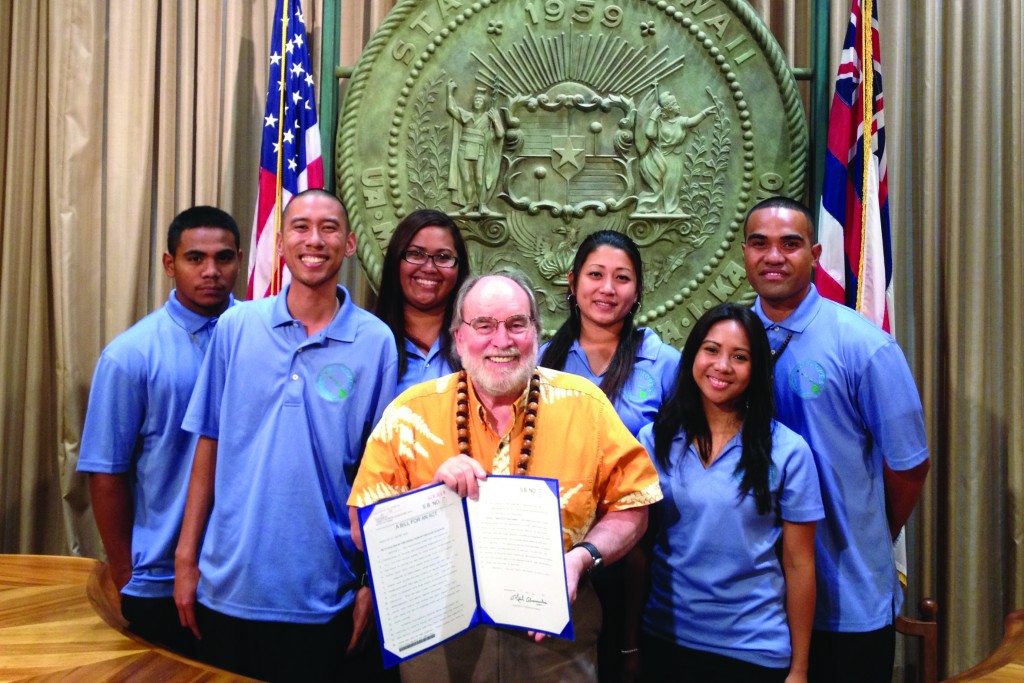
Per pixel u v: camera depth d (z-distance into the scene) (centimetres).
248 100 297
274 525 182
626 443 160
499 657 154
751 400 179
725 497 175
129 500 220
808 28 289
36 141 291
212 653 185
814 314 205
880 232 255
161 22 292
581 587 160
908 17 283
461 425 159
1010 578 276
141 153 289
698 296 271
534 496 143
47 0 289
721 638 174
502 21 272
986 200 276
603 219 272
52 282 292
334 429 187
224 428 188
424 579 142
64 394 286
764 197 268
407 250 214
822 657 198
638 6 271
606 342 212
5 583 184
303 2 294
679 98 271
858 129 261
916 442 196
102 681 138
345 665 200
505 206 274
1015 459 275
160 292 293
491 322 154
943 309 281
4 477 290
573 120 272
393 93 272
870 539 198
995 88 279
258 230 268
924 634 199
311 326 193
